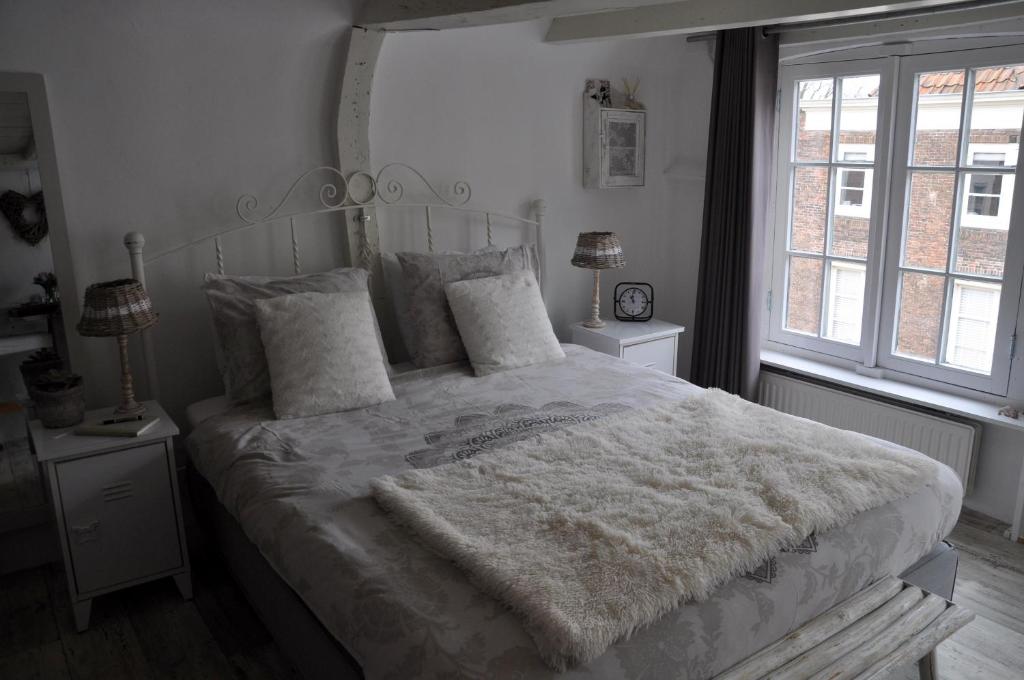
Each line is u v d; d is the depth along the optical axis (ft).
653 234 14.92
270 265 10.95
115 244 9.78
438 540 6.10
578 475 7.22
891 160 11.43
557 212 13.61
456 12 8.83
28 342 9.37
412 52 11.42
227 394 9.67
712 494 6.77
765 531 6.20
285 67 10.47
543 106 12.97
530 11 8.55
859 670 5.72
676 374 14.79
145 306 8.89
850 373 12.31
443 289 11.00
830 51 11.83
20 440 9.50
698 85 13.91
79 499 8.26
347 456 8.01
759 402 13.46
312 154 11.00
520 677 4.91
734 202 12.47
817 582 6.16
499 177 12.77
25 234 9.16
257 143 10.52
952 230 10.93
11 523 9.57
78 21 9.08
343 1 10.53
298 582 6.48
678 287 14.94
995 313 10.66
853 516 6.77
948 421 10.72
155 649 8.23
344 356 9.39
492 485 7.06
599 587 5.46
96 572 8.49
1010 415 10.26
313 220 11.17
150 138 9.77
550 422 8.86
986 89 10.27
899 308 11.78
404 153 11.74
